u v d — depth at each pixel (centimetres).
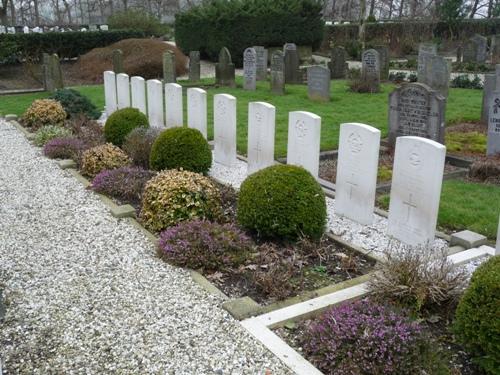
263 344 432
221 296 506
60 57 2695
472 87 1998
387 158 1016
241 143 1132
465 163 984
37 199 791
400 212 645
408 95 998
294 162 800
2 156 1043
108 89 1486
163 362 411
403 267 496
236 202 782
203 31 2808
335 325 420
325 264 586
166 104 1201
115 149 940
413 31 3772
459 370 403
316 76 1634
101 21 5681
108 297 506
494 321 375
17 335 445
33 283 533
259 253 592
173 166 852
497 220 707
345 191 721
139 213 733
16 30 3027
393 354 385
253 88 1889
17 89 2225
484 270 401
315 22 2870
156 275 550
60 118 1327
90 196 802
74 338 441
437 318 470
